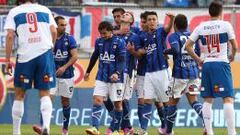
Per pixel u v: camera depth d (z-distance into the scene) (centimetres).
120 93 3522
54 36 3033
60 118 4347
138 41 3581
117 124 3559
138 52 3578
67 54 3669
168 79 3553
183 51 3481
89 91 4378
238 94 4341
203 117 3212
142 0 5184
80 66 4394
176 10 4550
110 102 3706
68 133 3862
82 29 4531
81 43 4531
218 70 3120
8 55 2988
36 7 3019
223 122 4309
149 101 3575
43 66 2997
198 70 3538
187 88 3531
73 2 5072
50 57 3020
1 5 4497
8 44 2988
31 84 3022
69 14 4544
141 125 3600
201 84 3181
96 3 4838
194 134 3872
